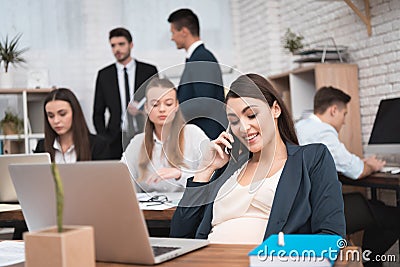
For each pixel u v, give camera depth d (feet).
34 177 4.88
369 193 14.30
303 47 16.74
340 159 12.10
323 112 12.79
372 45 14.20
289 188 5.98
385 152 12.64
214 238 6.14
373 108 14.24
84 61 19.06
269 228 5.87
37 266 3.98
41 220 5.08
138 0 19.43
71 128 11.81
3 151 17.03
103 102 17.62
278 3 18.81
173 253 4.87
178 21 14.82
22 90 17.13
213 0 20.12
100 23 19.17
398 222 12.02
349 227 11.94
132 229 4.59
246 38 20.10
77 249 4.01
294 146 6.31
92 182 4.57
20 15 18.76
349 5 14.05
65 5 18.99
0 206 9.57
